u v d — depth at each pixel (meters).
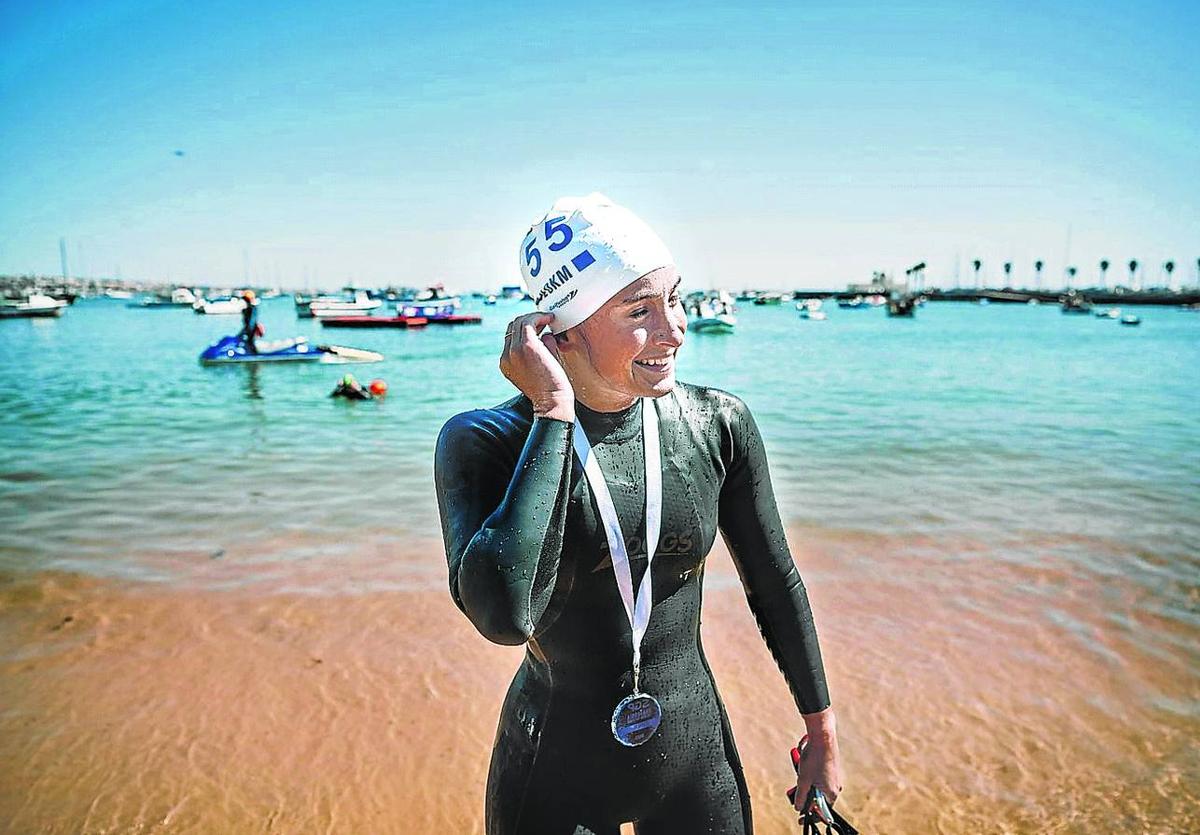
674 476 1.87
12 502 9.21
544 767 1.88
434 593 6.03
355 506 8.92
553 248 1.76
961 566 6.56
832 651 4.98
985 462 11.36
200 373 25.89
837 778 2.03
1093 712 4.30
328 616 5.61
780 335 55.81
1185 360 33.09
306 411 17.59
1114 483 9.90
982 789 3.69
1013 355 36.31
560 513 1.62
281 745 4.10
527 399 1.90
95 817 3.58
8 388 21.84
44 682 4.68
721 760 1.99
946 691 4.52
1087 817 3.49
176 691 4.59
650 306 1.72
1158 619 5.46
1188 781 3.71
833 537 7.42
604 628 1.85
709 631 5.27
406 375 25.77
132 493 9.68
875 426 15.03
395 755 4.02
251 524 8.13
